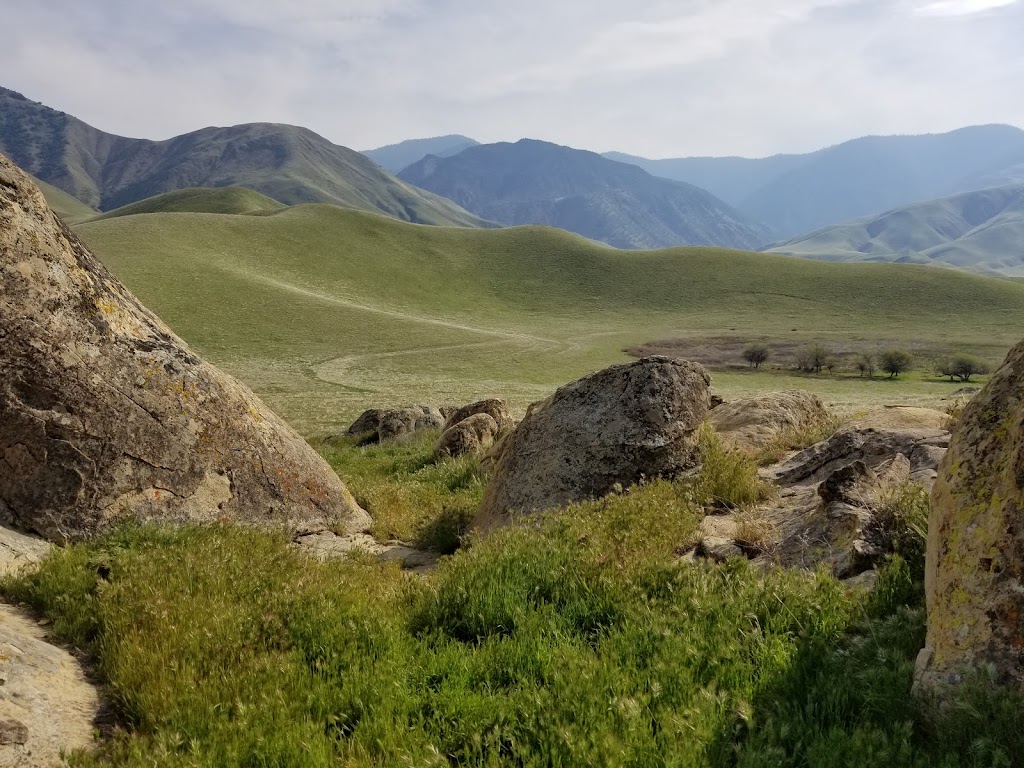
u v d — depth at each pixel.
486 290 167.25
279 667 4.48
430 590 5.72
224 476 9.14
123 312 9.14
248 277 129.75
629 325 142.00
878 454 9.14
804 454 10.37
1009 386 4.29
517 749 3.55
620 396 9.92
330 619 5.16
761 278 175.38
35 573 6.09
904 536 5.50
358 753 3.66
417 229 198.50
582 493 9.31
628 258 189.00
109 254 129.88
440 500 12.34
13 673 4.31
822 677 3.86
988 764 3.10
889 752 3.15
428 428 27.45
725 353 113.12
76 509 7.71
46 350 8.04
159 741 3.78
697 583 5.09
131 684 4.43
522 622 4.93
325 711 4.10
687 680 3.95
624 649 4.41
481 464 14.35
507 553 6.07
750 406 14.58
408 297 152.88
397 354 99.44
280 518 9.53
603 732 3.49
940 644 3.80
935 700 3.57
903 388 87.00
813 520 6.43
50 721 4.07
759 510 7.75
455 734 3.79
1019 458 3.84
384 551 9.34
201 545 6.98
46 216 8.87
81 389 8.16
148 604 5.28
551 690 4.04
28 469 7.65
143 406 8.62
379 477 15.60
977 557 3.83
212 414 9.34
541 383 85.81
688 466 9.56
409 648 4.75
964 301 155.00
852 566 5.48
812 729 3.45
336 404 63.56
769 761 3.19
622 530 6.77
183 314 106.06
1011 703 3.25
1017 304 151.75
